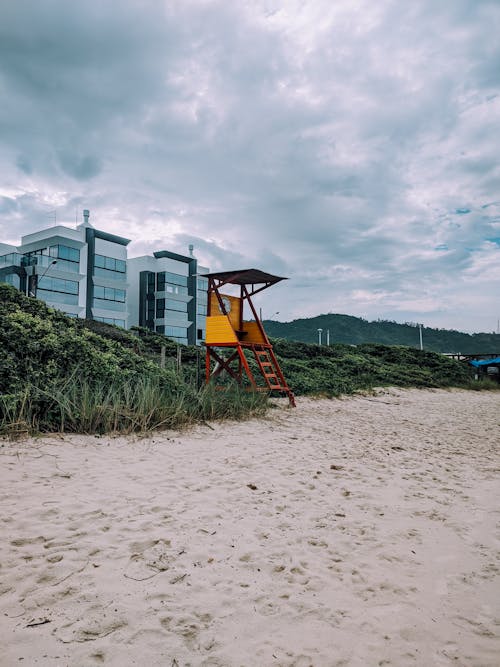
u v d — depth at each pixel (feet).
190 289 205.77
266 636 6.94
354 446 24.13
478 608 8.04
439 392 73.56
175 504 12.86
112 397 24.04
